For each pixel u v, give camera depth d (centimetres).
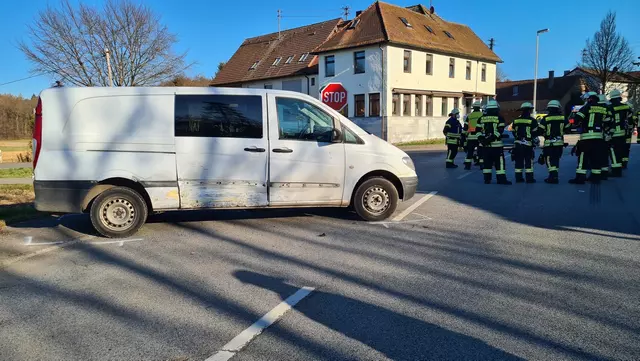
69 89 597
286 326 351
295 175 639
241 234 621
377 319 362
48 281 455
